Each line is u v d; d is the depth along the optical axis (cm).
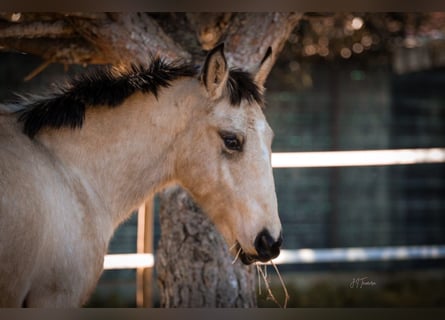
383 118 1617
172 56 704
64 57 766
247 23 738
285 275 1502
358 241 1593
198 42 754
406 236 1623
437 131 1659
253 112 565
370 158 1059
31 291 511
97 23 697
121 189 574
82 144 559
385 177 1614
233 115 560
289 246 1552
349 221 1588
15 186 491
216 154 566
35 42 759
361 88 1602
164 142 575
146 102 572
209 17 777
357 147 1600
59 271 519
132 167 573
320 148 1576
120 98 568
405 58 1571
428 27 1358
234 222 560
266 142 564
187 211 732
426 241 1641
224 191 563
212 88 560
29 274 500
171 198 738
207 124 567
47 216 507
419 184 1639
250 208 552
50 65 1398
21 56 1390
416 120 1642
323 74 1577
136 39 698
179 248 731
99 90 567
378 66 1587
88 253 546
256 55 731
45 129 550
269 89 1523
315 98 1574
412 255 1189
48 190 516
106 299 1296
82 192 549
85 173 558
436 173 1652
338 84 1587
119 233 1384
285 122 1559
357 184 1595
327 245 1571
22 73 1391
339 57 1465
